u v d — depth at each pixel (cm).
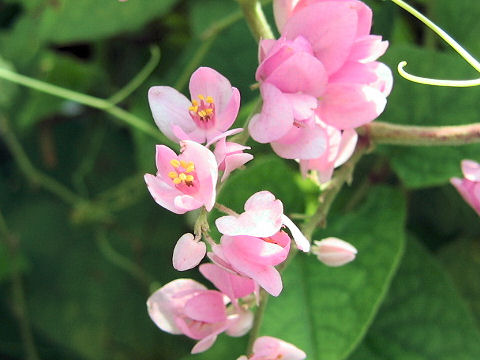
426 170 23
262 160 22
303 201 22
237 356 23
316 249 19
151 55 28
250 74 25
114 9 26
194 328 18
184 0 28
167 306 18
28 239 29
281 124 17
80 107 29
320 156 19
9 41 28
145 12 26
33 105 28
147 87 28
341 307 21
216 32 25
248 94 25
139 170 28
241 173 22
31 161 30
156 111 18
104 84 29
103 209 29
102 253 29
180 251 16
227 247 16
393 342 23
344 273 22
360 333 21
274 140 17
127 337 29
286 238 17
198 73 18
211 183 16
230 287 18
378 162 24
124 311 29
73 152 29
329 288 21
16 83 28
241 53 25
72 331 29
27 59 28
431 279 23
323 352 21
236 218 16
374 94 18
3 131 29
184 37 28
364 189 24
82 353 29
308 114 17
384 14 24
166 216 28
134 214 28
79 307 29
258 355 18
